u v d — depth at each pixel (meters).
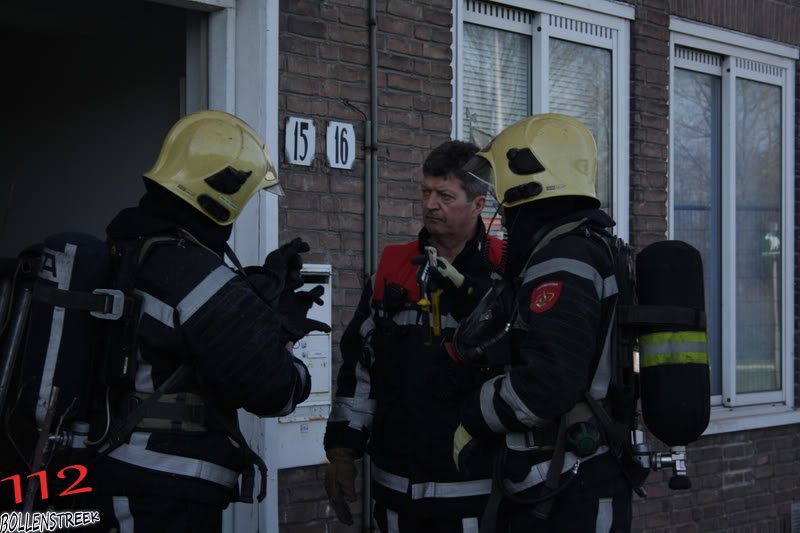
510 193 2.99
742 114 6.79
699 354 2.92
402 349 3.23
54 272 2.73
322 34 4.53
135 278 2.79
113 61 5.42
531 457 2.89
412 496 3.17
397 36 4.81
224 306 2.72
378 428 3.31
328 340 4.47
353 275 4.61
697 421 2.91
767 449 6.65
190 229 2.88
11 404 3.11
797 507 6.82
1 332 3.21
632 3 5.97
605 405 2.94
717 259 6.65
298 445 4.36
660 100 6.12
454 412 3.15
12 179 6.13
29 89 6.04
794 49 6.95
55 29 5.64
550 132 3.04
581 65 5.82
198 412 2.80
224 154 2.89
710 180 6.62
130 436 2.74
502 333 2.89
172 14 5.02
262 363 2.74
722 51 6.57
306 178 4.46
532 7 5.51
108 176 5.43
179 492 2.73
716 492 6.30
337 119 4.58
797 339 6.93
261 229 4.26
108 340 2.77
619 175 5.95
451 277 3.16
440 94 4.97
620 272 2.93
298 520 4.39
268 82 4.30
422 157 4.89
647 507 5.94
